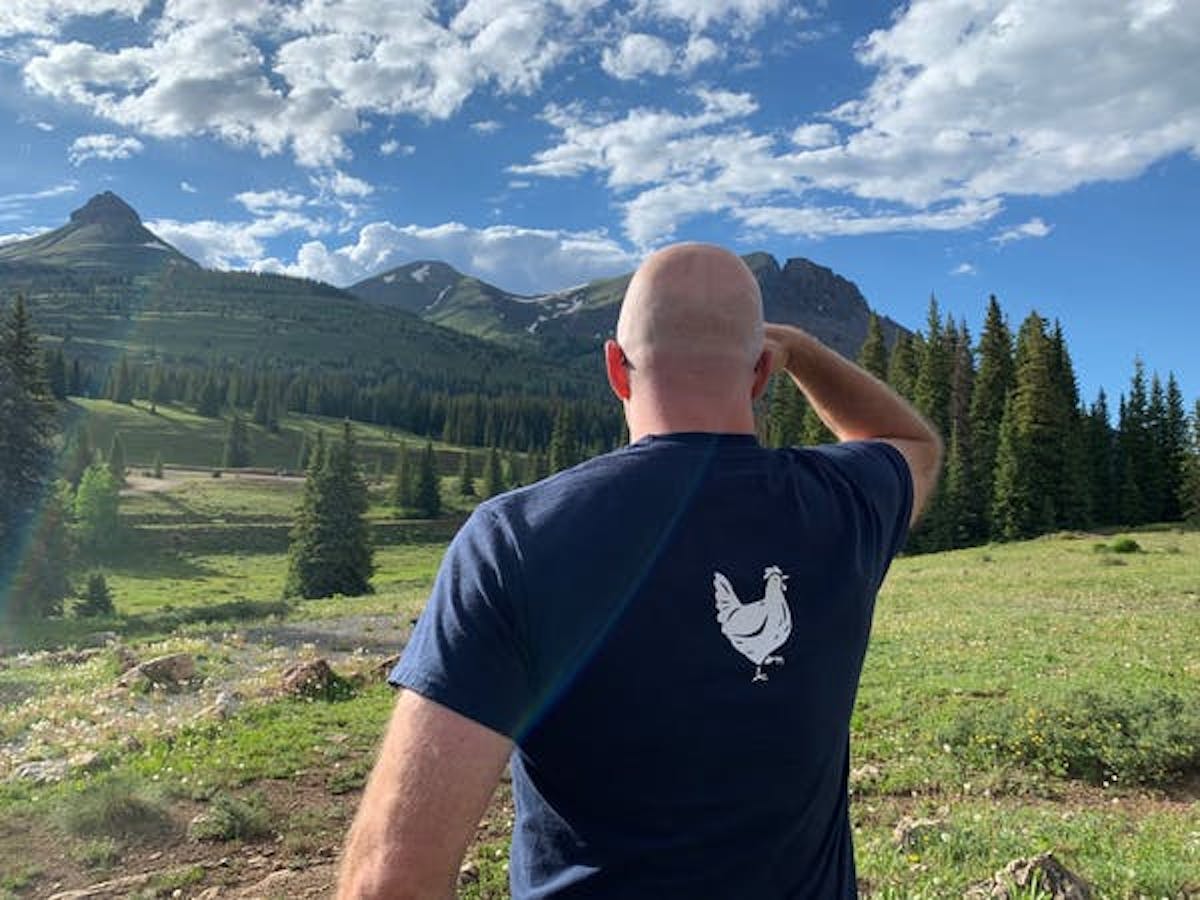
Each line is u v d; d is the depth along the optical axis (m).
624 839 1.65
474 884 7.67
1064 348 77.50
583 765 1.66
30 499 44.91
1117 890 6.27
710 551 1.75
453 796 1.54
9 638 32.28
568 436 134.50
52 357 175.62
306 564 64.88
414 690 1.61
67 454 121.00
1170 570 37.44
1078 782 11.45
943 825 8.05
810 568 1.83
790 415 76.44
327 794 11.16
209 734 14.20
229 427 182.88
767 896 1.69
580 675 1.64
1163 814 9.97
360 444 186.50
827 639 1.81
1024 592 32.50
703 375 1.91
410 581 71.81
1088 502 67.38
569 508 1.73
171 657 19.62
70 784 11.80
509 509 1.76
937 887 6.16
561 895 1.67
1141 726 12.12
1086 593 31.58
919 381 75.62
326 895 8.00
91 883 8.72
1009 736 12.30
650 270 1.97
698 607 1.71
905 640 21.30
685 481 1.81
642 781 1.65
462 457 184.62
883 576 2.04
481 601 1.64
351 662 21.44
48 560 45.03
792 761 1.73
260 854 9.27
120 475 125.56
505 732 1.61
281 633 29.45
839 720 1.84
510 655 1.63
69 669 22.48
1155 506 74.88
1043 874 5.82
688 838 1.65
